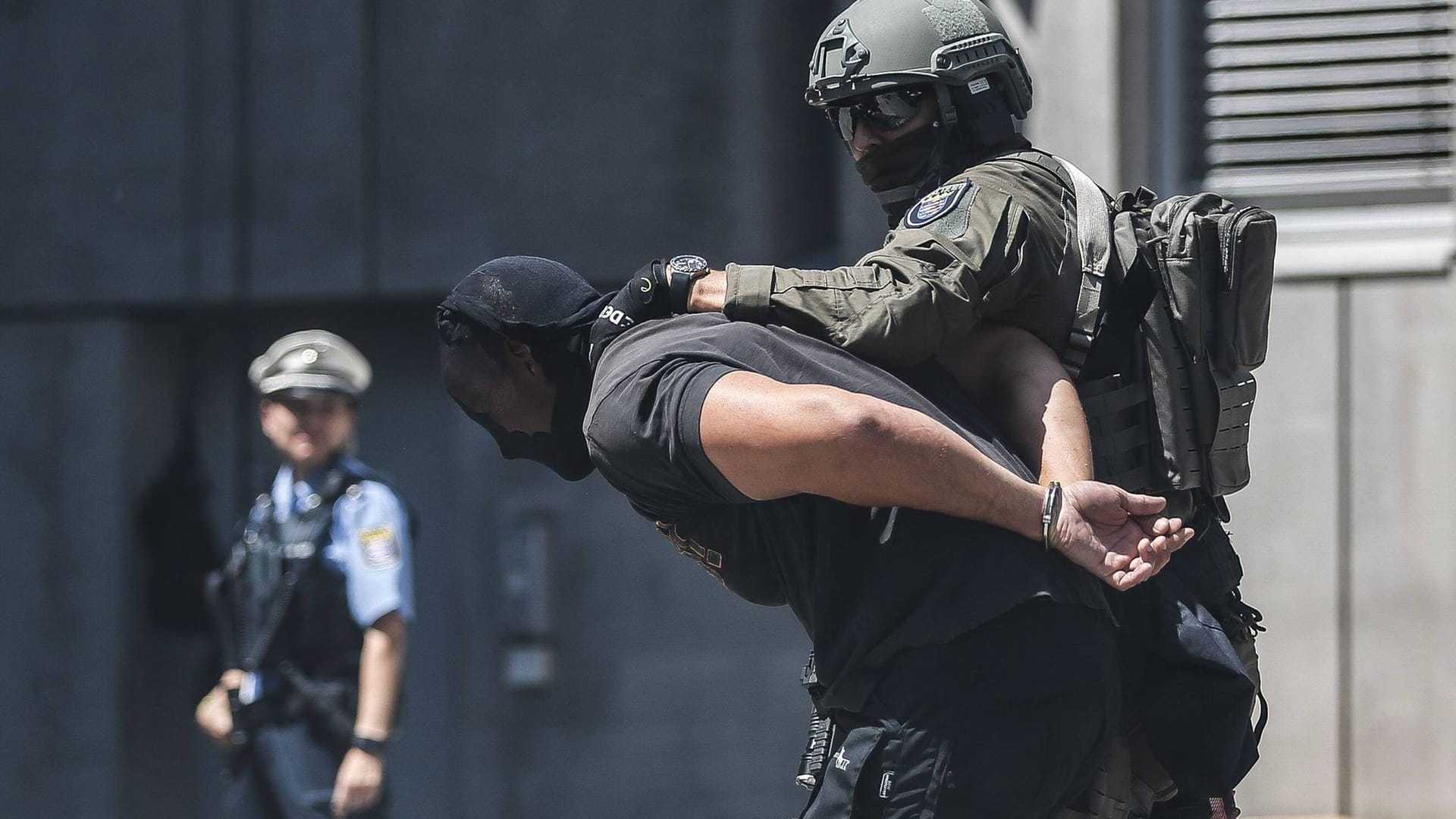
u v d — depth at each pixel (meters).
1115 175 16.09
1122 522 6.50
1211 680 6.95
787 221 21.36
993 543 6.46
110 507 24.66
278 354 16.34
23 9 24.66
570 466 7.55
